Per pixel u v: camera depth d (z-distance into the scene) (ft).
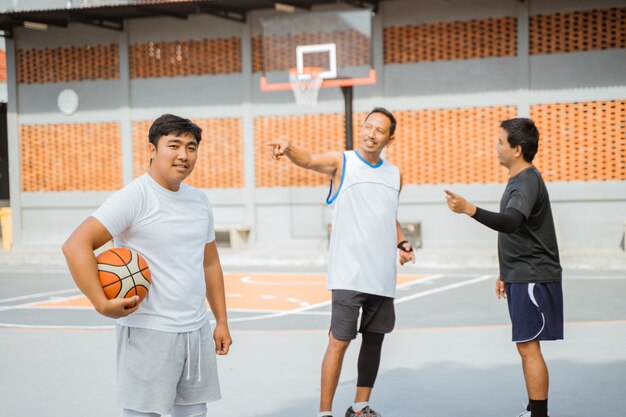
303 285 42.24
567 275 43.73
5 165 85.35
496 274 44.96
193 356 11.85
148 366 11.44
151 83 61.67
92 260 10.84
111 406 18.44
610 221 52.01
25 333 28.63
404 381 20.36
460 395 18.93
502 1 53.26
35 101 64.34
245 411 17.87
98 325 30.53
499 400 18.43
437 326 28.53
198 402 12.09
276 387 20.02
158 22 61.16
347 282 15.60
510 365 21.99
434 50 55.11
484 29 53.88
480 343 25.12
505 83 53.62
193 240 11.88
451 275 44.93
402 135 56.08
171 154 11.51
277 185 59.52
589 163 52.16
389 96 56.29
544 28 52.60
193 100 60.85
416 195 55.88
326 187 58.49
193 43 60.54
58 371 22.20
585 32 51.83
